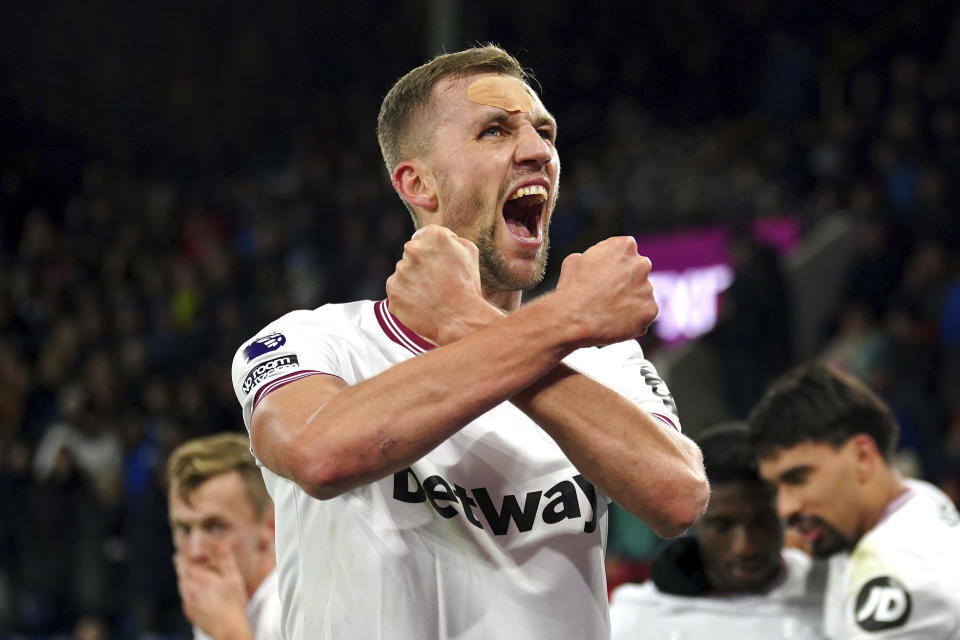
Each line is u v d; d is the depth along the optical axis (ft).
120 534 78.54
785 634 31.48
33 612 76.28
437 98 21.50
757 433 29.99
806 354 93.61
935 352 81.20
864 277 88.33
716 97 129.18
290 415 18.30
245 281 113.50
